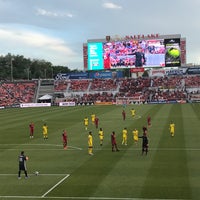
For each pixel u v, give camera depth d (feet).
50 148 129.29
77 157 111.55
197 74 419.33
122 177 85.66
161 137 144.15
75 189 77.46
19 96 412.16
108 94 406.62
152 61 369.09
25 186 81.35
